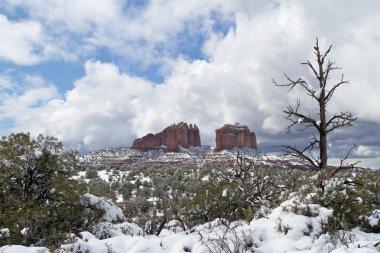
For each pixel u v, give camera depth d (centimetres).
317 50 1404
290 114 1405
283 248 781
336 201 1009
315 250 711
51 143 1634
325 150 1361
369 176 1291
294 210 952
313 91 1402
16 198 1472
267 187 1659
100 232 1357
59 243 873
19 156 1538
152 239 904
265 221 943
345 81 1368
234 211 1579
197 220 1602
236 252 727
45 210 1333
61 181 1534
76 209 1527
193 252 787
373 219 962
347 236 792
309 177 1193
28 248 749
